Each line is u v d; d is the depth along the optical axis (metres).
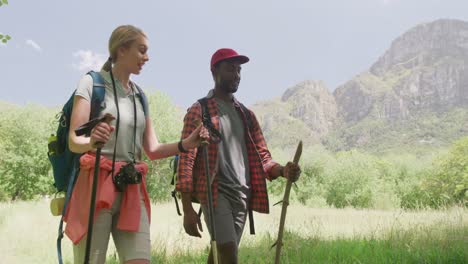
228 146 4.62
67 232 3.19
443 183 36.59
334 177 44.75
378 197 38.19
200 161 4.52
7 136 38.12
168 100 37.59
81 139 3.16
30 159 35.97
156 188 31.92
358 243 7.85
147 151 3.65
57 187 3.42
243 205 4.61
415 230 8.59
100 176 3.23
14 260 7.95
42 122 39.44
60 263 3.22
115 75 3.46
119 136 3.35
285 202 4.15
